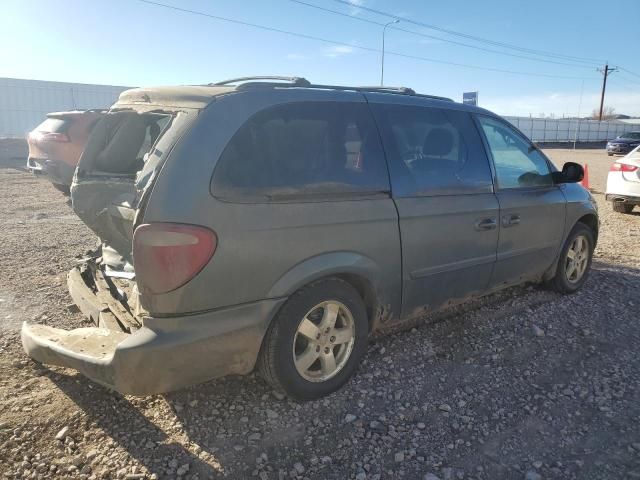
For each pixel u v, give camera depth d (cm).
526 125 5731
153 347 262
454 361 384
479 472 271
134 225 266
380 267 338
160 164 271
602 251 717
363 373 361
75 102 2297
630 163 984
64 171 1023
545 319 462
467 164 400
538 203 454
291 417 310
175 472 263
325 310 323
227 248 272
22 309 455
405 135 366
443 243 374
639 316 477
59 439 284
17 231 777
